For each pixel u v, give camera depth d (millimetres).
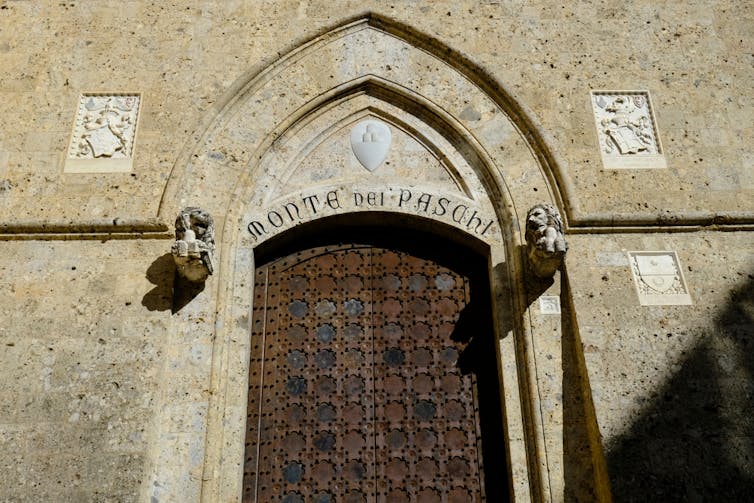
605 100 10258
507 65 10406
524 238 9297
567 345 8656
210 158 9719
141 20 10703
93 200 9391
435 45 10547
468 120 10094
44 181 9523
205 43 10508
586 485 7984
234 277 9188
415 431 8758
